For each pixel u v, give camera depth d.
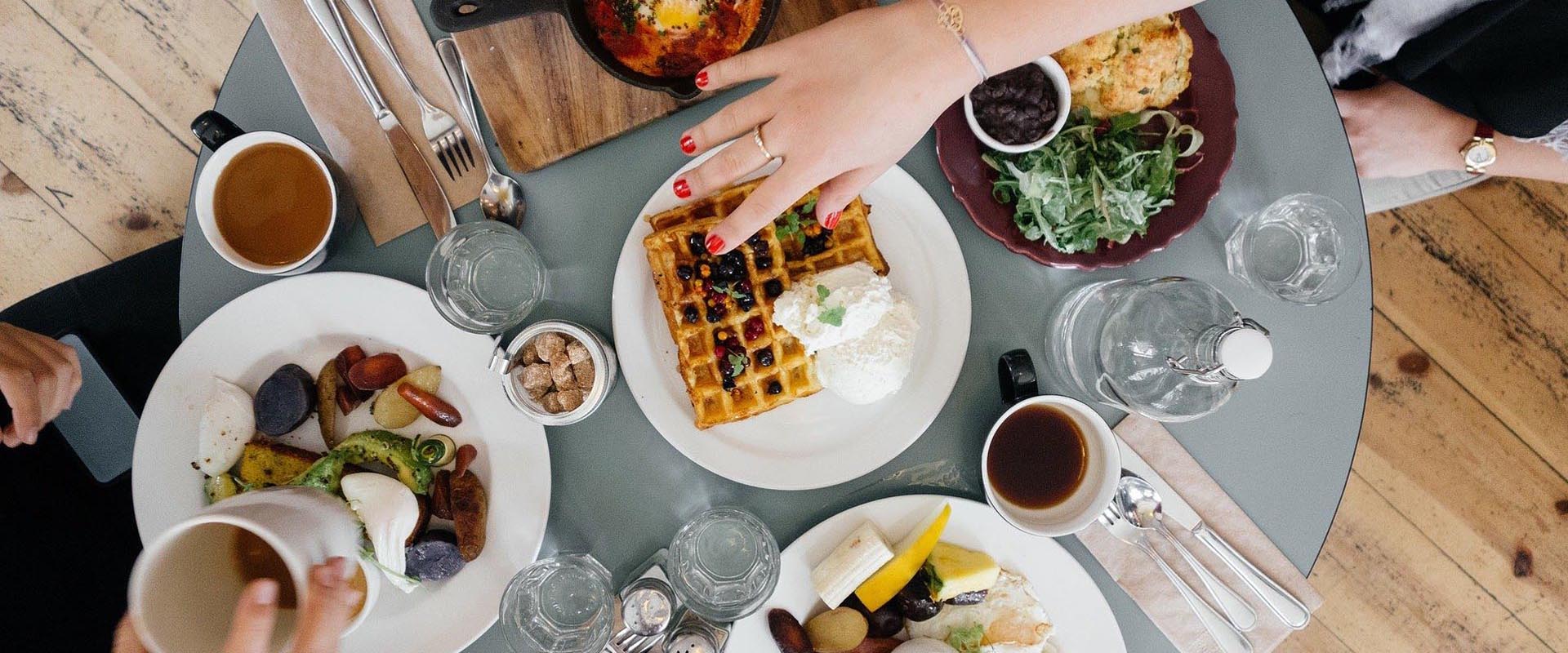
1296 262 0.79
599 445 0.77
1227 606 0.77
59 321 0.89
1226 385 0.71
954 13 0.62
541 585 0.73
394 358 0.75
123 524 0.89
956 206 0.80
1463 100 0.86
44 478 0.87
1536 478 1.20
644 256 0.76
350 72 0.76
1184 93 0.77
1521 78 0.81
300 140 0.76
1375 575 1.20
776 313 0.75
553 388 0.75
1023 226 0.76
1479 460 1.20
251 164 0.73
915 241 0.78
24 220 1.15
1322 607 1.21
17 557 0.85
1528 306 1.20
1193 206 0.77
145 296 0.90
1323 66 0.95
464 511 0.74
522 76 0.76
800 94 0.65
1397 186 0.99
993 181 0.77
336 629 0.54
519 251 0.76
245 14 1.16
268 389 0.75
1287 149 0.80
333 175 0.73
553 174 0.78
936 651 0.74
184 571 0.55
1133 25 0.73
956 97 0.65
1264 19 0.79
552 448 0.77
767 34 0.72
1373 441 1.21
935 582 0.76
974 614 0.77
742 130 0.67
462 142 0.77
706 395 0.75
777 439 0.77
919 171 0.79
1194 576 0.78
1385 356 1.21
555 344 0.74
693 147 0.68
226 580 0.58
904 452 0.79
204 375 0.75
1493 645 1.20
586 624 0.73
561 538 0.77
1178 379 0.72
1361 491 1.21
